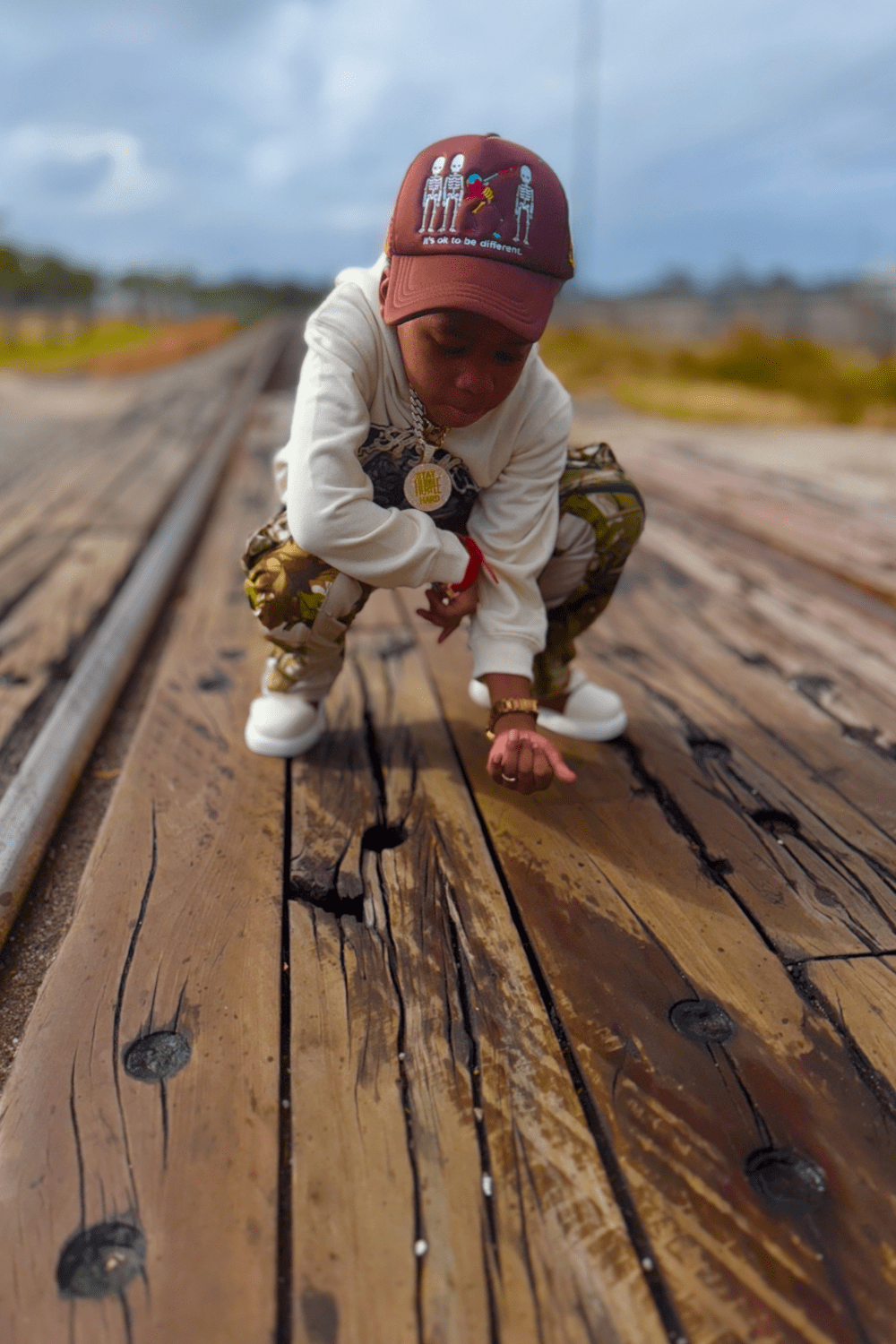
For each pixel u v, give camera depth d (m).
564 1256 0.92
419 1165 1.01
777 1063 1.15
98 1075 1.11
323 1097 1.08
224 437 6.01
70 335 25.72
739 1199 0.98
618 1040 1.18
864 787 1.79
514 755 1.38
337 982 1.26
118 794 1.70
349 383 1.35
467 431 1.42
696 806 1.70
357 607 1.57
